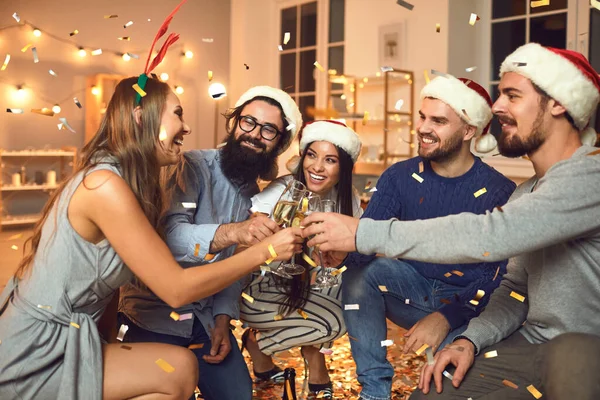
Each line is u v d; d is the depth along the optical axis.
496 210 1.51
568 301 1.55
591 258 1.51
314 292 2.30
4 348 1.56
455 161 2.13
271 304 2.32
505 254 1.48
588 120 1.64
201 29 8.64
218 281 1.62
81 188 1.57
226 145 2.23
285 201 1.85
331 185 2.36
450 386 1.65
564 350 1.47
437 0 6.09
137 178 1.66
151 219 1.70
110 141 1.66
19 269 1.68
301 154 2.39
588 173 1.48
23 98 7.39
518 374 1.60
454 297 2.02
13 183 7.18
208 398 2.10
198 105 8.70
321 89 7.78
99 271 1.60
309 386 2.49
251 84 8.50
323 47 7.76
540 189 1.51
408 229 1.56
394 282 2.07
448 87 2.07
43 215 1.65
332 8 7.67
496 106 1.68
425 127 2.11
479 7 6.12
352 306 2.04
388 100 6.75
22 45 7.38
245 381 2.10
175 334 2.08
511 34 5.91
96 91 7.04
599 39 5.38
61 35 7.61
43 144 7.53
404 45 6.44
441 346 1.90
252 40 8.48
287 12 8.30
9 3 7.25
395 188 2.21
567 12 5.47
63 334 1.58
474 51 6.15
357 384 2.59
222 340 2.09
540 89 1.60
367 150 6.79
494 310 1.77
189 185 2.12
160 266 1.57
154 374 1.61
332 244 1.63
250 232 1.85
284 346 2.37
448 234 1.51
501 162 5.65
